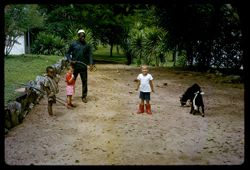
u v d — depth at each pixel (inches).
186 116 371.6
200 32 807.7
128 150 263.3
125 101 444.8
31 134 298.4
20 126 320.8
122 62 1207.6
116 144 277.1
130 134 304.5
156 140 288.5
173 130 318.0
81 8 1145.4
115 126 328.8
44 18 1116.5
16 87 410.3
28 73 542.0
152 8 908.0
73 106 402.9
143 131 313.7
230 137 297.1
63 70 722.8
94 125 331.3
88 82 598.2
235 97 480.4
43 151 258.5
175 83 604.7
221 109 406.9
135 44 992.9
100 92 502.3
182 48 871.7
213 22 777.6
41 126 323.6
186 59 914.7
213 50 803.4
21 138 286.7
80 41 420.8
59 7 1122.7
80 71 421.1
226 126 331.9
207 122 347.3
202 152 259.9
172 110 399.5
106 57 1486.2
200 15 796.0
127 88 546.3
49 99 358.6
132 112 386.6
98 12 1149.1
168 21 848.9
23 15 731.4
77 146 271.4
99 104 421.7
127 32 1170.0
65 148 266.4
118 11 1136.8
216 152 259.9
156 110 398.3
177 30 844.0
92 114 372.8
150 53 973.8
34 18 772.0
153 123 341.7
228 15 751.1
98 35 1190.9
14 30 748.0
